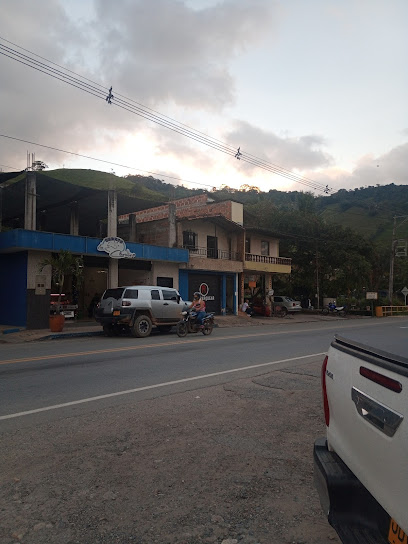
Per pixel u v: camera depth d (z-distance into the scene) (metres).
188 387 7.66
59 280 18.50
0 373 8.88
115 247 21.78
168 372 9.05
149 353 11.87
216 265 28.44
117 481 3.96
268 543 3.01
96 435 5.16
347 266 37.97
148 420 5.75
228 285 31.39
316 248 38.25
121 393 7.18
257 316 32.97
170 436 5.16
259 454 4.65
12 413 6.01
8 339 16.66
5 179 20.83
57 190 21.81
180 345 13.80
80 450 4.69
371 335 2.91
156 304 17.66
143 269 24.72
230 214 30.98
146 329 17.22
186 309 17.55
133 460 4.44
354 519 2.30
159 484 3.92
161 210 28.89
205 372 9.07
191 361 10.52
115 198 22.28
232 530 3.18
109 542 3.00
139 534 3.11
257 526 3.24
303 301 42.50
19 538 3.05
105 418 5.81
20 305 19.73
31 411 6.11
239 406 6.48
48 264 18.89
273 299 35.38
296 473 4.19
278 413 6.14
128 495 3.70
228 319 27.70
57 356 11.25
